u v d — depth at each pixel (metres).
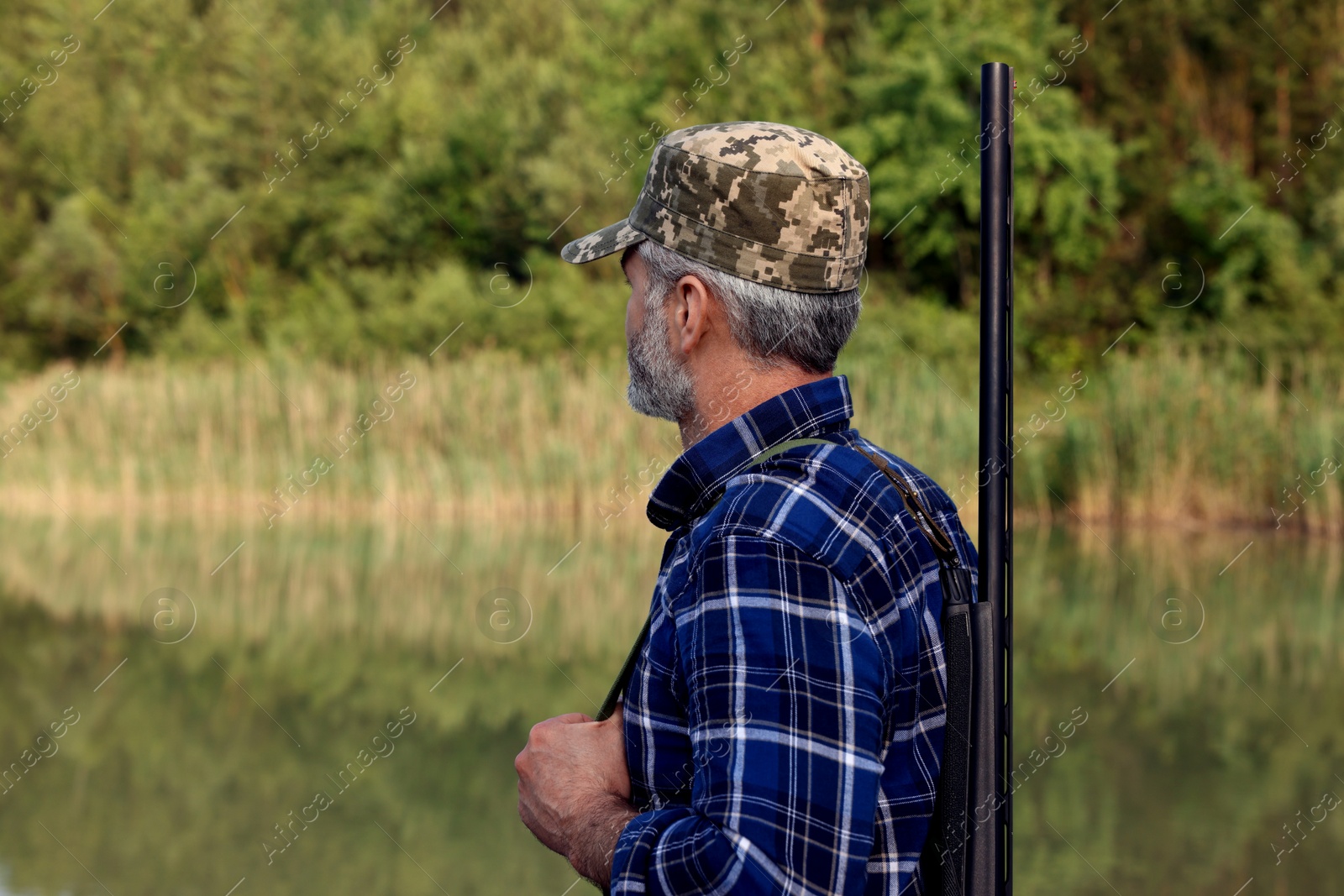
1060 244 16.77
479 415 11.75
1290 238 15.97
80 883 3.44
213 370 15.67
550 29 21.09
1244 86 18.12
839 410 1.08
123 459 12.66
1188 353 14.43
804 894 0.87
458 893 3.38
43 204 20.86
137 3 21.89
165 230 19.11
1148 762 4.46
